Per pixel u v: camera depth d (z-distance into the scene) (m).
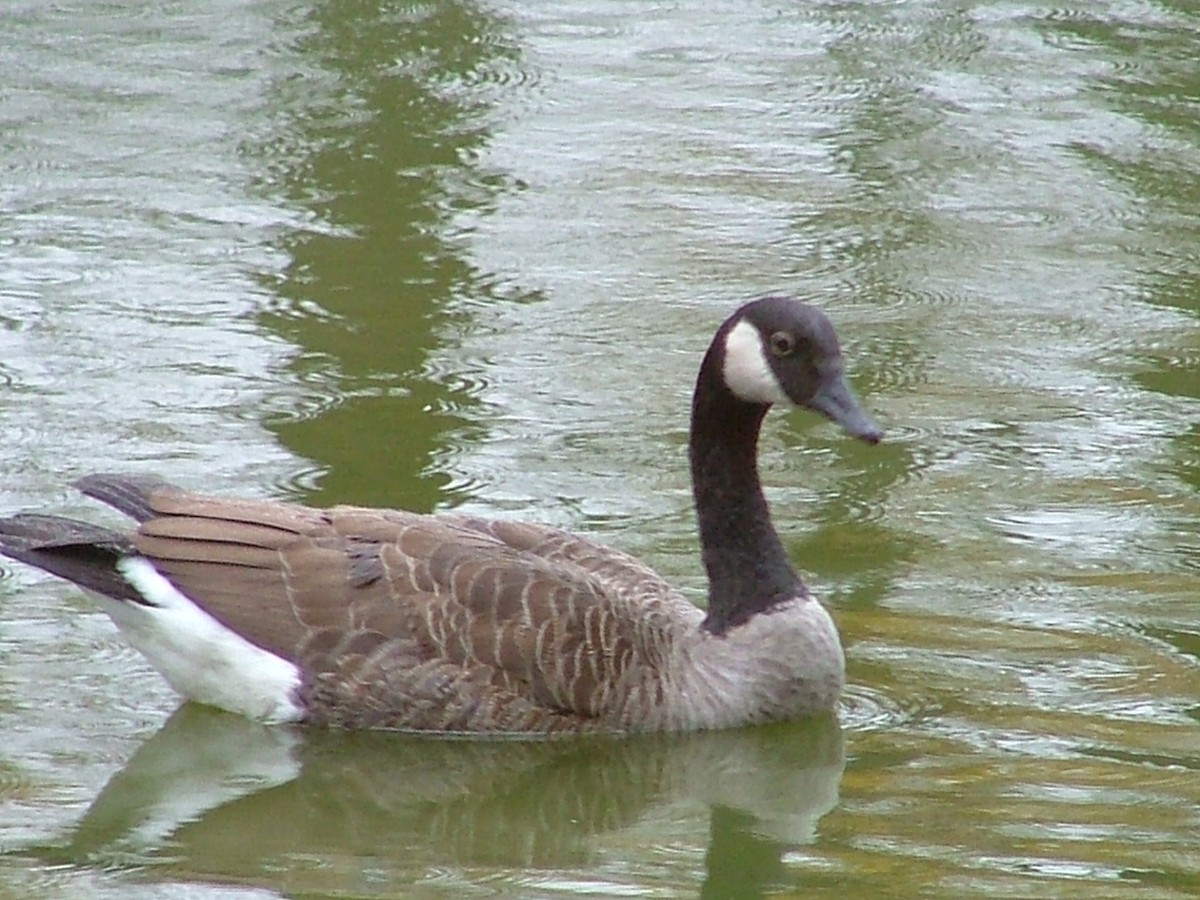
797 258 18.97
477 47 23.70
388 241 18.97
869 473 15.13
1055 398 16.44
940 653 12.62
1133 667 12.41
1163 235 19.69
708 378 12.13
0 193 19.66
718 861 10.43
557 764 11.66
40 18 24.08
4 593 13.12
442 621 11.78
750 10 25.05
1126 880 10.02
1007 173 20.89
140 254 18.50
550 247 19.00
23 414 15.43
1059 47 23.94
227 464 14.69
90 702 12.01
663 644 11.98
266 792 11.20
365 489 14.38
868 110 22.25
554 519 14.09
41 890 9.98
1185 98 22.64
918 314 17.98
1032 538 14.11
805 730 11.97
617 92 22.56
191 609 11.85
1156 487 14.90
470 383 16.28
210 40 23.58
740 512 12.16
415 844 10.67
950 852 10.37
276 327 17.16
